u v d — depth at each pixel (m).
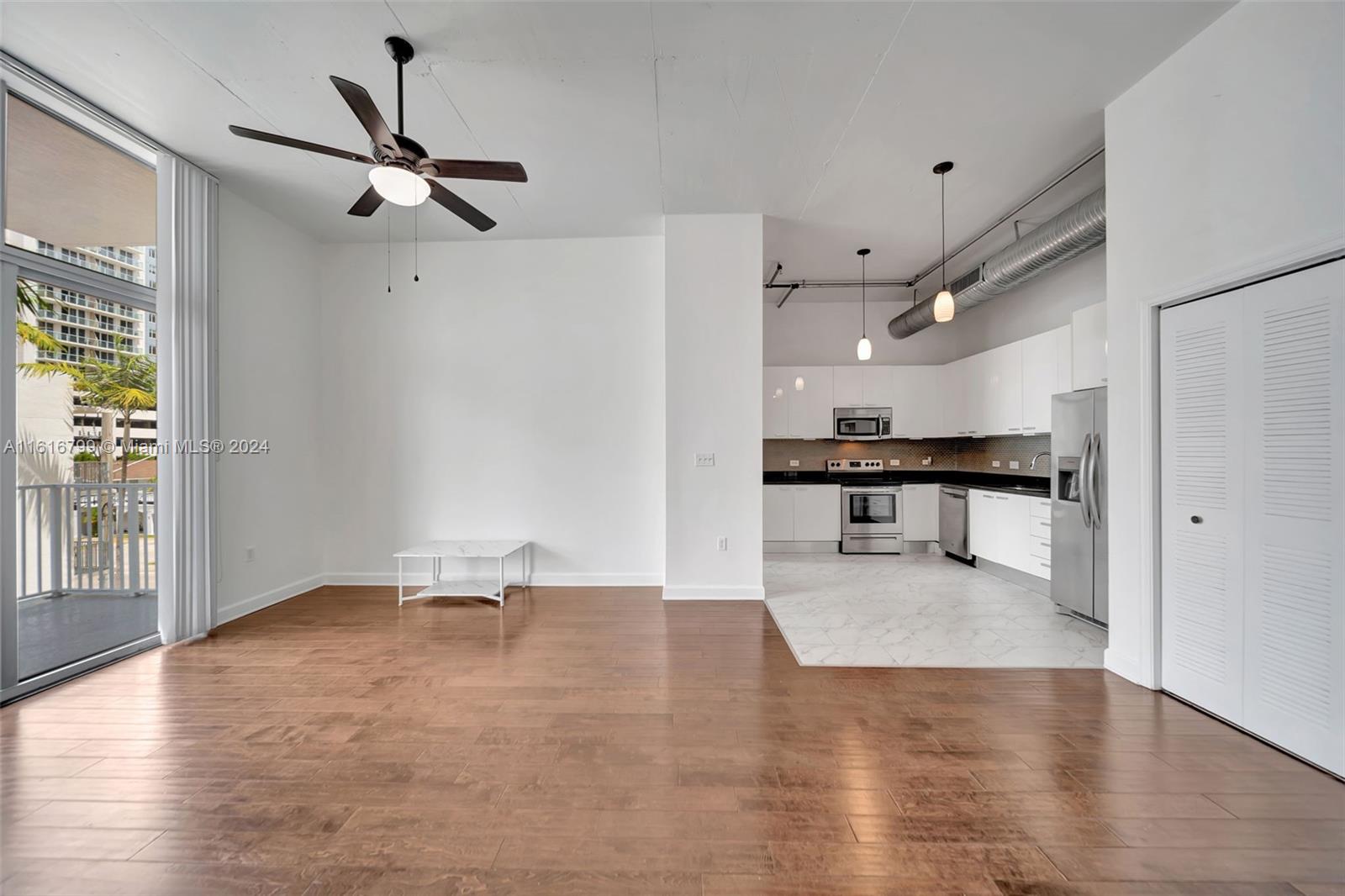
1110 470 2.86
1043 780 1.92
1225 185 2.23
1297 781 1.89
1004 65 2.56
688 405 4.31
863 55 2.51
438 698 2.58
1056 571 3.94
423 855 1.56
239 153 3.33
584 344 4.78
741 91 2.77
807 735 2.24
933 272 5.75
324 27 2.33
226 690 2.67
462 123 3.06
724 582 4.33
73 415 3.26
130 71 2.61
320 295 4.82
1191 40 2.37
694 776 1.95
